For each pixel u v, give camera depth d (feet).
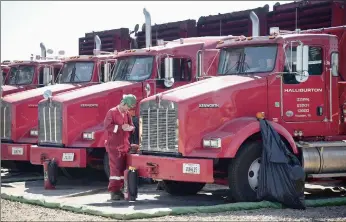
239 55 31.86
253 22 38.24
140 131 31.19
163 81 37.81
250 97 29.91
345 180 31.83
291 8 41.50
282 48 30.32
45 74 47.75
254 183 28.96
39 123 39.75
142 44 50.52
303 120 30.73
